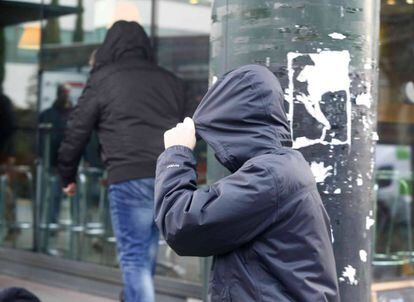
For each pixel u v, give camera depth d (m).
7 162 9.36
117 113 5.50
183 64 7.79
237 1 3.26
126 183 5.47
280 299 2.64
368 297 3.30
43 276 8.05
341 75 3.19
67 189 5.75
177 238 2.69
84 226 8.15
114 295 7.17
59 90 8.66
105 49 5.75
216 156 2.84
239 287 2.70
